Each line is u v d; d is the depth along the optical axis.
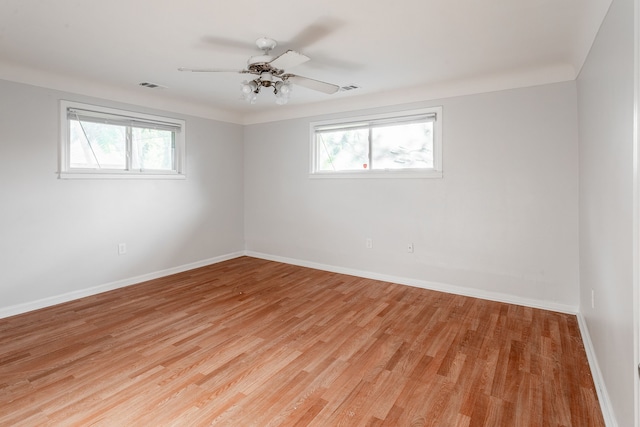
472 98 3.60
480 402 1.95
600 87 2.08
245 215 5.63
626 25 1.49
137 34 2.49
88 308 3.37
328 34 2.50
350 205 4.54
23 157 3.25
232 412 1.86
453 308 3.38
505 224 3.50
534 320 3.07
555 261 3.27
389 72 3.33
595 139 2.27
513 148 3.42
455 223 3.78
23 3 2.06
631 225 1.44
